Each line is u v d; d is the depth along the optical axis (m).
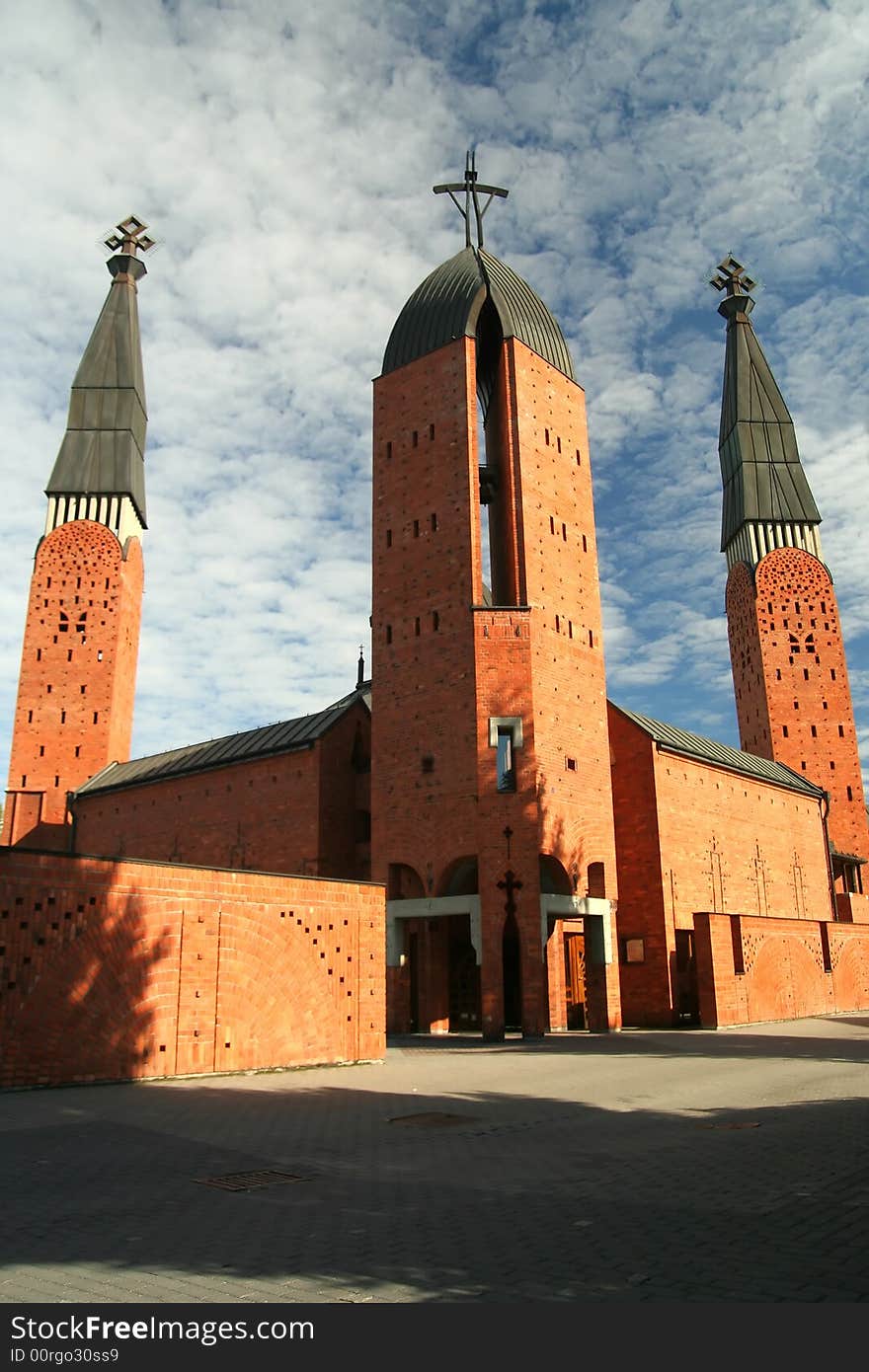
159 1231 8.61
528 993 34.94
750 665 75.94
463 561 39.81
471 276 44.75
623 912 46.00
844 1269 7.23
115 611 64.88
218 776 50.34
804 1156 11.83
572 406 45.69
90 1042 19.53
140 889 20.83
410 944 40.38
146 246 76.06
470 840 36.66
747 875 53.59
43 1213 9.27
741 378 80.38
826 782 71.62
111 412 68.75
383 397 44.84
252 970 22.59
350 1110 16.36
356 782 47.16
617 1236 8.29
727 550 81.25
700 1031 36.44
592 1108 16.55
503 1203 9.63
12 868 18.89
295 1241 8.26
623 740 47.59
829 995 46.41
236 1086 19.81
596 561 44.50
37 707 63.12
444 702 38.81
